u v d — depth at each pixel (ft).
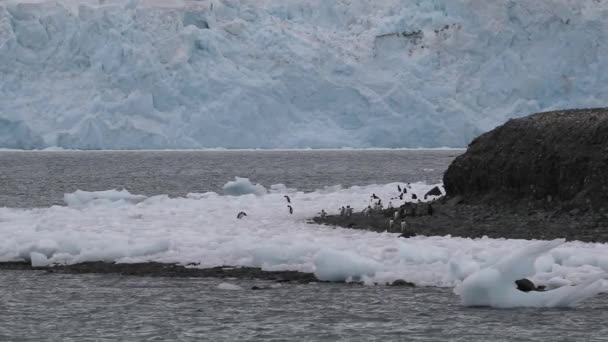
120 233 223.51
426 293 164.14
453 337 132.77
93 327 141.28
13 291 170.30
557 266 172.14
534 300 152.87
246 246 199.00
